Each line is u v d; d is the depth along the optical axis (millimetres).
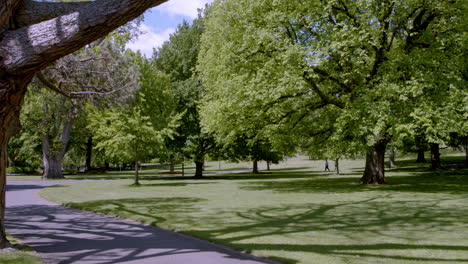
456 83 18000
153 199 16766
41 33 6078
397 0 17672
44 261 6402
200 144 36656
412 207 12758
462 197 15445
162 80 29859
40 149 52875
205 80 24391
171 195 18625
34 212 13148
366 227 9312
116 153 26359
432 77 17688
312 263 6121
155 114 27969
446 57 18297
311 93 22000
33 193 21328
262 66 20359
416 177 27922
